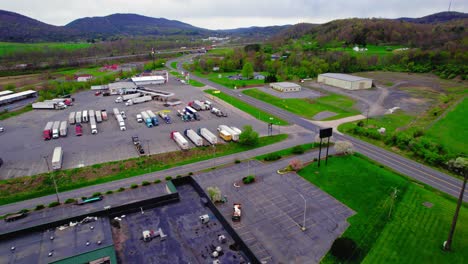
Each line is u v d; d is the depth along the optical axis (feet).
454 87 613.93
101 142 349.41
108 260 143.23
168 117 424.05
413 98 538.47
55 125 391.45
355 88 615.57
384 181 262.06
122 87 606.14
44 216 220.02
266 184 260.62
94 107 502.79
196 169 289.53
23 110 485.56
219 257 153.48
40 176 270.67
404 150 327.26
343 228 203.00
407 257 177.06
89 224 167.53
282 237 195.31
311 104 510.99
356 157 309.22
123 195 246.88
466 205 228.22
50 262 138.00
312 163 297.12
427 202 231.50
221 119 436.35
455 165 276.00
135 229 172.24
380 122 414.41
